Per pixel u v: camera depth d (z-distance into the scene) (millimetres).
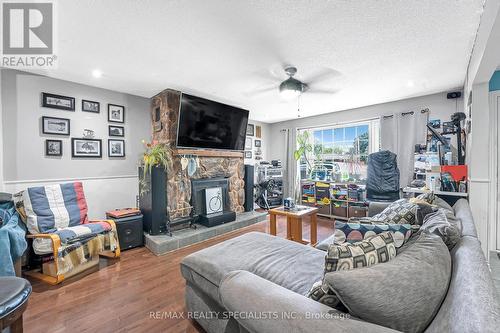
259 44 2137
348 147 4805
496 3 1293
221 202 3928
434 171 2811
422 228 1236
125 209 3309
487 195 2393
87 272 2389
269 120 5723
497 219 2885
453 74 2848
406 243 1083
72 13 1693
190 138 3500
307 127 5324
